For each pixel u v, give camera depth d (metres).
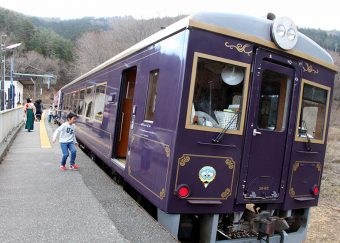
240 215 4.75
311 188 5.48
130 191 6.77
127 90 7.38
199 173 4.35
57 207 5.31
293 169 5.14
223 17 4.46
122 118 7.34
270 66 4.79
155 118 4.91
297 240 5.43
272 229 4.56
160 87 4.88
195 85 4.32
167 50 4.81
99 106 9.16
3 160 8.86
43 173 7.56
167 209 4.21
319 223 8.44
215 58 4.37
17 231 4.35
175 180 4.23
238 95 4.60
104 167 9.09
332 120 28.72
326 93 5.60
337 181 13.18
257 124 4.73
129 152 5.89
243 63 4.55
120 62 7.46
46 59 77.69
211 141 4.40
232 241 4.70
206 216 4.60
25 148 11.12
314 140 5.43
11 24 82.69
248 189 4.70
